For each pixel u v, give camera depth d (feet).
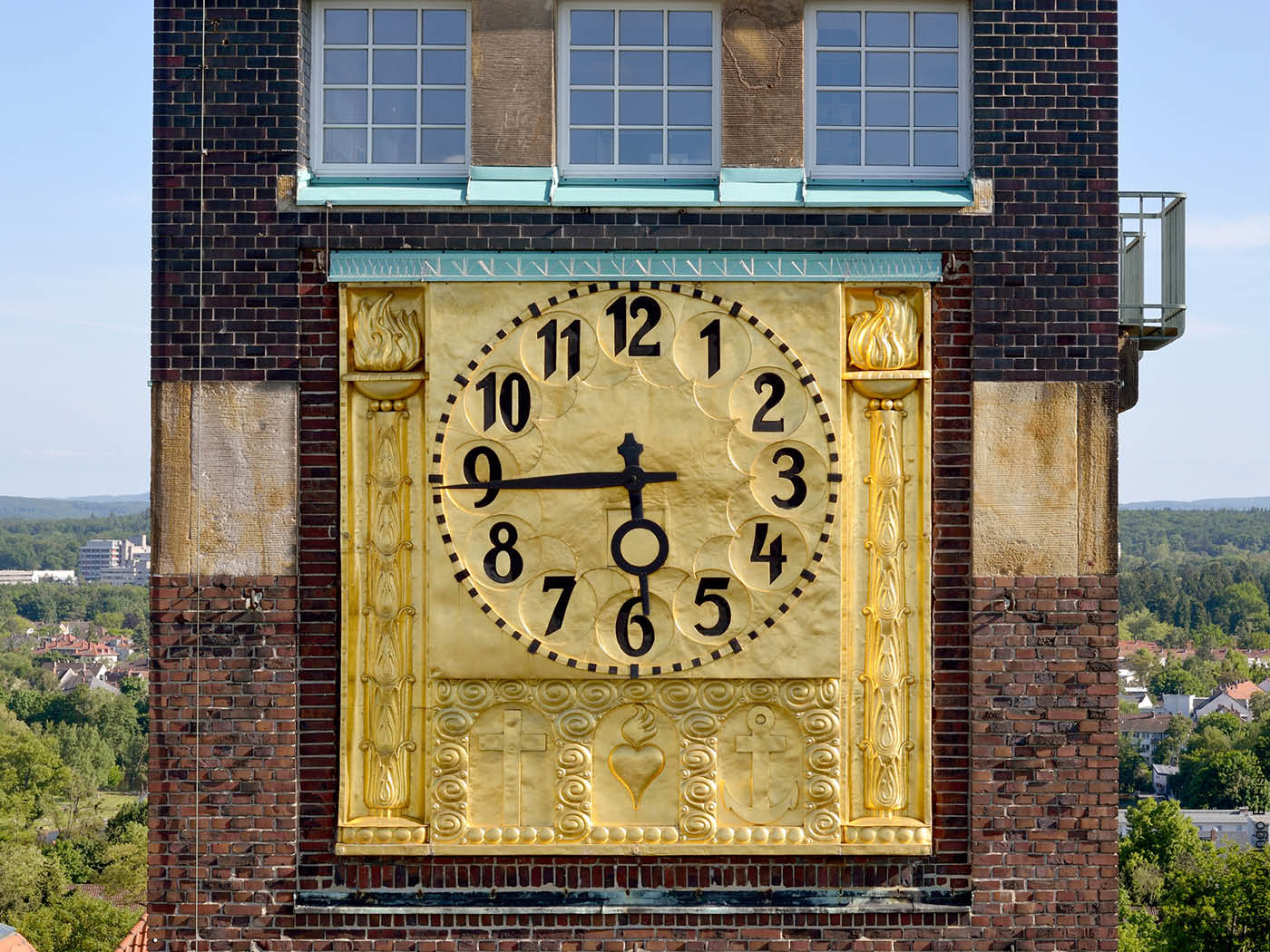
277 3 37.68
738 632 36.35
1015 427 37.22
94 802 387.34
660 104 38.34
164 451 37.17
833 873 36.58
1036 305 37.40
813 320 36.86
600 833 36.24
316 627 37.01
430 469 36.58
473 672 36.32
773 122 37.76
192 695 36.76
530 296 36.86
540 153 37.60
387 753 36.60
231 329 37.32
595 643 36.32
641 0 38.32
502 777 36.40
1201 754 421.59
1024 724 36.70
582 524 36.45
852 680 36.68
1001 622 36.86
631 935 36.29
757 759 36.42
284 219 37.32
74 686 533.14
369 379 36.88
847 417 37.04
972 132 37.88
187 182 37.45
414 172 38.29
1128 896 256.93
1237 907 193.16
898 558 36.83
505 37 37.83
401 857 36.55
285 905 36.47
